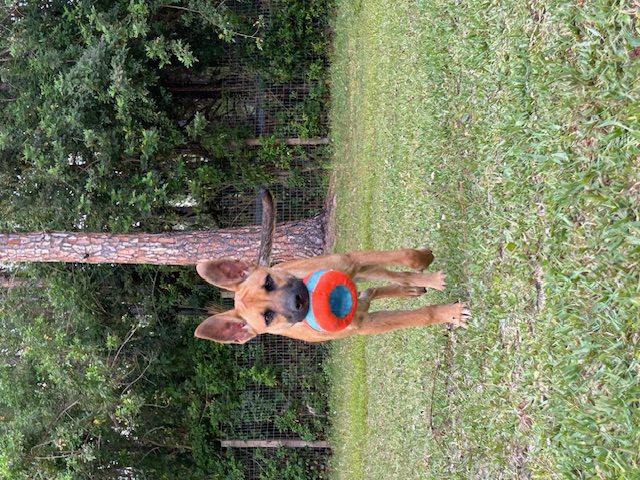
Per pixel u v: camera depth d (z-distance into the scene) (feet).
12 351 34.81
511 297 11.92
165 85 37.01
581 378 9.43
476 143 14.48
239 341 13.98
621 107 9.07
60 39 32.35
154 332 40.06
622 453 8.43
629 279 8.66
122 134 33.22
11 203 33.53
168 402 40.91
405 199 20.65
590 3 9.74
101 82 31.14
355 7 31.24
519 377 11.53
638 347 8.41
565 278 9.96
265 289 13.16
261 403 40.24
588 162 9.77
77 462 33.73
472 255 14.03
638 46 8.73
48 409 33.83
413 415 18.67
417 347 18.43
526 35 11.93
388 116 23.81
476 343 13.38
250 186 37.96
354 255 14.10
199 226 37.83
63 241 29.99
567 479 9.43
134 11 30.89
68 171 32.68
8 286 36.37
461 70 15.93
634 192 8.74
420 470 17.31
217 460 40.96
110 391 34.12
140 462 39.60
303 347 40.29
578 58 10.18
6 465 30.68
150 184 32.71
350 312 12.44
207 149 37.09
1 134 30.53
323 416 39.63
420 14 19.84
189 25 35.55
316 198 37.52
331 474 38.19
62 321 35.88
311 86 38.06
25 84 33.32
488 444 12.65
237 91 38.37
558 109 10.52
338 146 34.37
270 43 37.35
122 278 38.88
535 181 11.41
